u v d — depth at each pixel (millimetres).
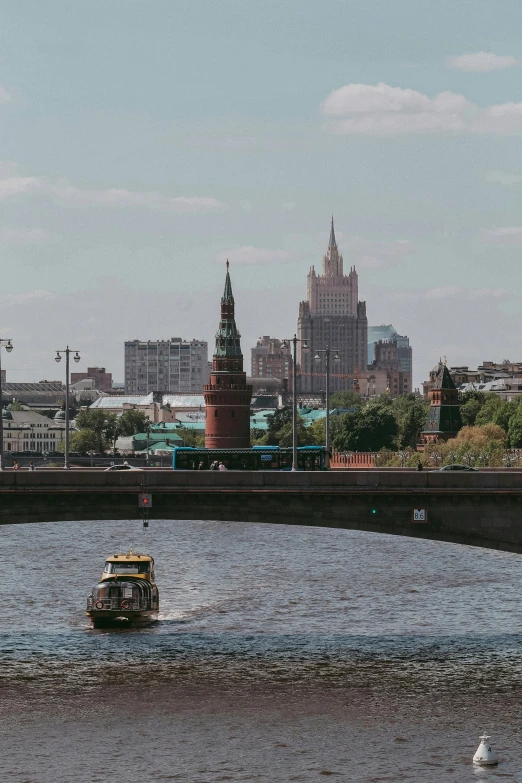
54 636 121938
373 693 100062
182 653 113750
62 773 82688
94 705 97312
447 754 85875
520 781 80750
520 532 121125
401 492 121062
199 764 84250
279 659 111375
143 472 121812
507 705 96625
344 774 82250
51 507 122062
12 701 98188
